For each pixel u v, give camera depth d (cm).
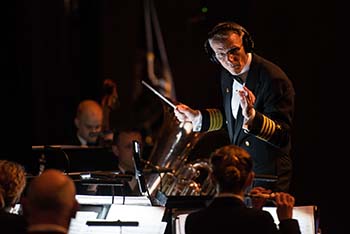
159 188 1205
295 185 1328
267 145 1102
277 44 1326
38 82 2045
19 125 2028
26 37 2036
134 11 2147
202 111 1170
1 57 2027
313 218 963
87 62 2125
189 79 1554
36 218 758
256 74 1098
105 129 1570
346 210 1305
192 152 1293
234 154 895
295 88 1319
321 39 1309
